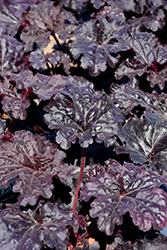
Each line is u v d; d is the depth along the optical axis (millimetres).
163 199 818
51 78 919
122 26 1013
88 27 1010
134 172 855
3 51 990
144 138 898
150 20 1054
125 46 983
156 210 811
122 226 880
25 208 850
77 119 889
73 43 982
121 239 855
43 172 859
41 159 866
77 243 860
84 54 964
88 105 900
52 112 884
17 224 815
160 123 904
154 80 982
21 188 827
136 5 1074
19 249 791
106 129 881
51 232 814
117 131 879
